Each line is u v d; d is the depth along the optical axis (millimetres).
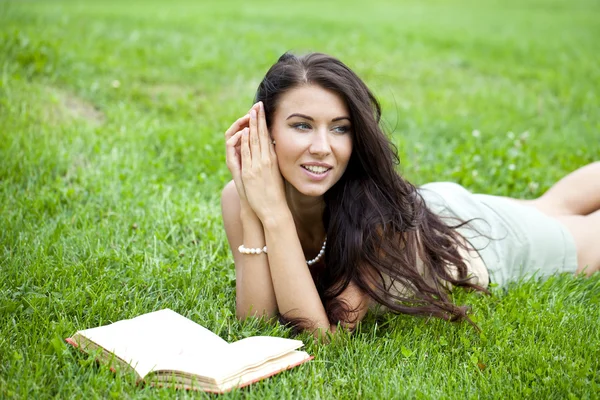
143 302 3295
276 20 10961
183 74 7230
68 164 4852
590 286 3705
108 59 7129
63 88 6285
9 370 2631
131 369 2619
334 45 9188
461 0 17172
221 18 10680
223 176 4941
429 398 2609
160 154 5355
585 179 4062
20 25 8016
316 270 3502
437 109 7102
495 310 3406
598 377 2801
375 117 3176
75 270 3461
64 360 2695
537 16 14039
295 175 3006
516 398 2621
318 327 3041
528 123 6762
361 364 2863
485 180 5148
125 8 11469
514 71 8828
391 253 3156
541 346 3006
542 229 3803
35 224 4016
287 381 2680
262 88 3102
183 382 2582
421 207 3359
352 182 3188
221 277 3576
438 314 3164
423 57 9188
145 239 3928
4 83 5812
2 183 4488
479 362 2902
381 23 11594
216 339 2855
